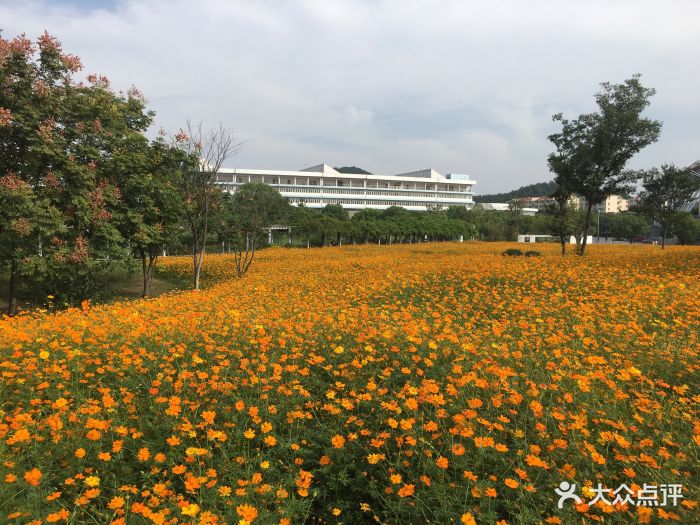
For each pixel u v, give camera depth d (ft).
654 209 101.86
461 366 16.97
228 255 112.57
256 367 17.83
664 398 15.39
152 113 51.93
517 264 53.11
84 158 43.37
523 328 23.90
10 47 38.55
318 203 348.18
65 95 42.78
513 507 9.93
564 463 11.40
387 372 16.14
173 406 13.20
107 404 13.42
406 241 214.07
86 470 10.95
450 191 397.19
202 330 23.29
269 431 13.09
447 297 35.91
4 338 20.77
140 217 47.16
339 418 13.83
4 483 9.80
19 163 40.01
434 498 10.23
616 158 69.82
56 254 39.29
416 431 12.56
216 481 10.28
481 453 11.29
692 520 9.30
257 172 326.03
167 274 77.25
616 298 31.17
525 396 14.43
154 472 10.83
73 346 20.47
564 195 77.61
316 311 29.22
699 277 39.55
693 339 21.57
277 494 9.92
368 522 10.72
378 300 38.81
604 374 16.31
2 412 12.76
